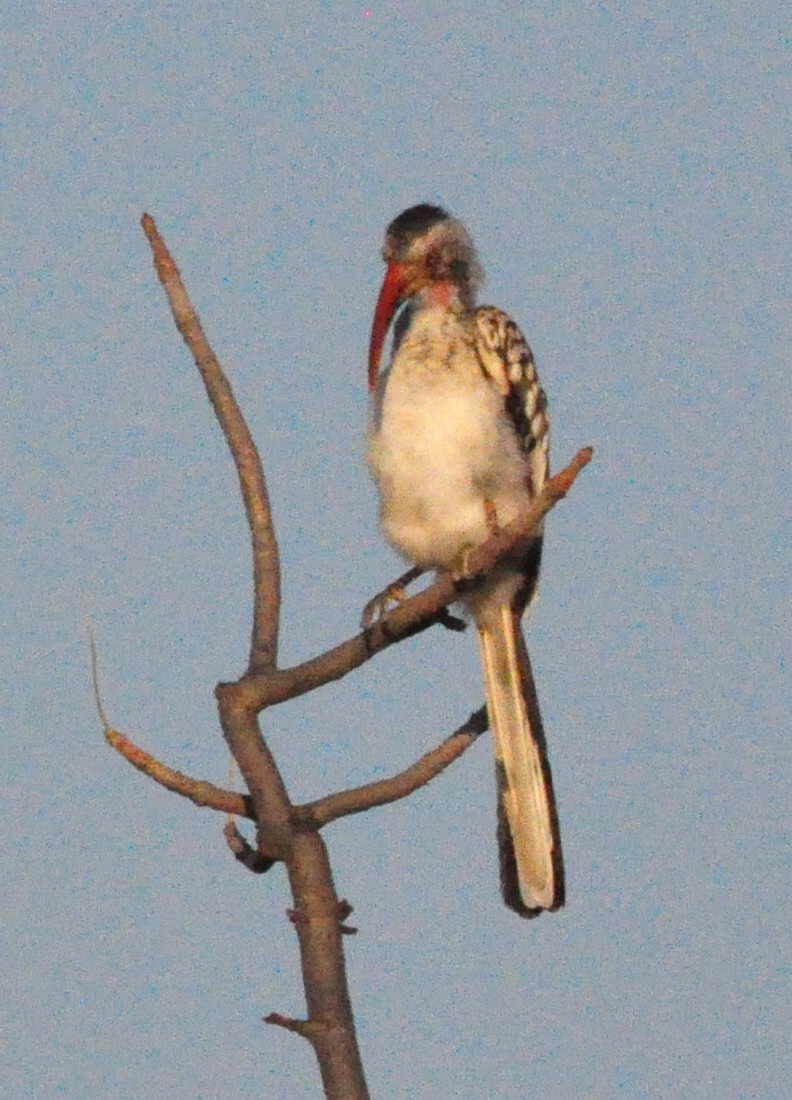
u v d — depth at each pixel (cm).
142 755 520
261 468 561
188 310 574
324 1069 482
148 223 580
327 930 499
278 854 509
